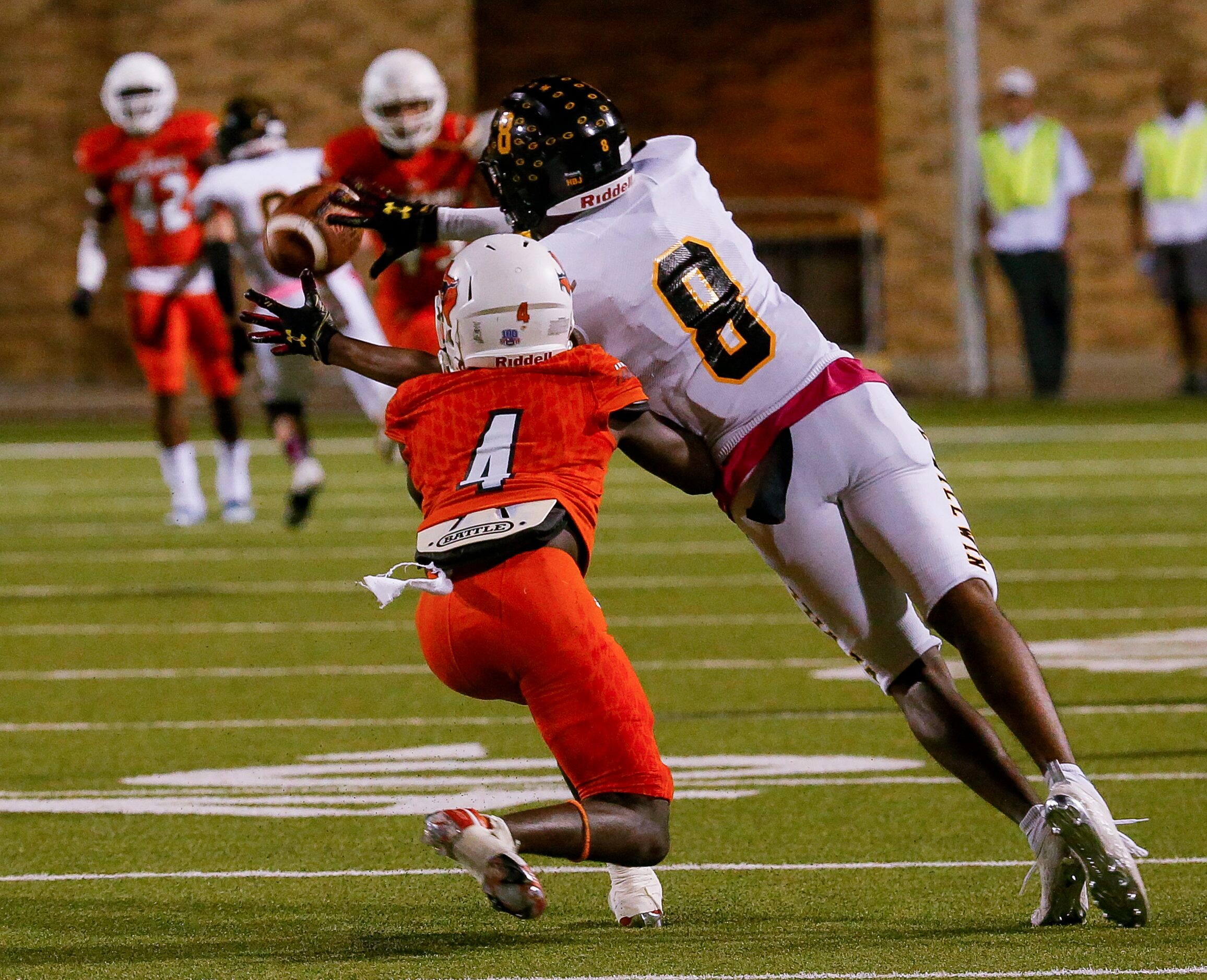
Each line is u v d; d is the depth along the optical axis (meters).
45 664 29.16
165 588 36.12
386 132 36.34
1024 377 79.06
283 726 24.86
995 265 72.38
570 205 16.52
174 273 44.25
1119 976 14.18
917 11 78.88
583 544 14.91
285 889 17.47
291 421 42.50
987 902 16.73
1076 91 79.19
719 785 21.58
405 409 15.39
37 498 50.72
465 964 14.83
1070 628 31.08
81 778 22.11
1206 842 18.66
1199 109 69.81
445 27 78.88
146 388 79.75
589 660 14.51
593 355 15.23
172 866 18.33
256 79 78.75
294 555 40.12
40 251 79.19
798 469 16.20
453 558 14.62
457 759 23.03
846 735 24.12
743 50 90.56
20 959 15.15
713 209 16.78
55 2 78.44
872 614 16.52
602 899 17.23
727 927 15.99
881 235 80.00
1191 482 50.09
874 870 17.97
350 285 39.16
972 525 43.12
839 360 16.50
